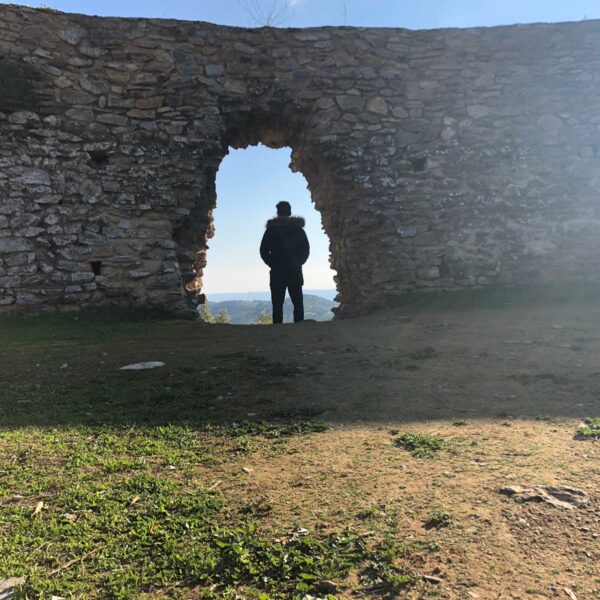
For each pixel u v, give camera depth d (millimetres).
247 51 9469
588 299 8438
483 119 9805
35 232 8219
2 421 3506
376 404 3674
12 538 2121
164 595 1830
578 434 2949
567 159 9750
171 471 2736
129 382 4410
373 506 2309
